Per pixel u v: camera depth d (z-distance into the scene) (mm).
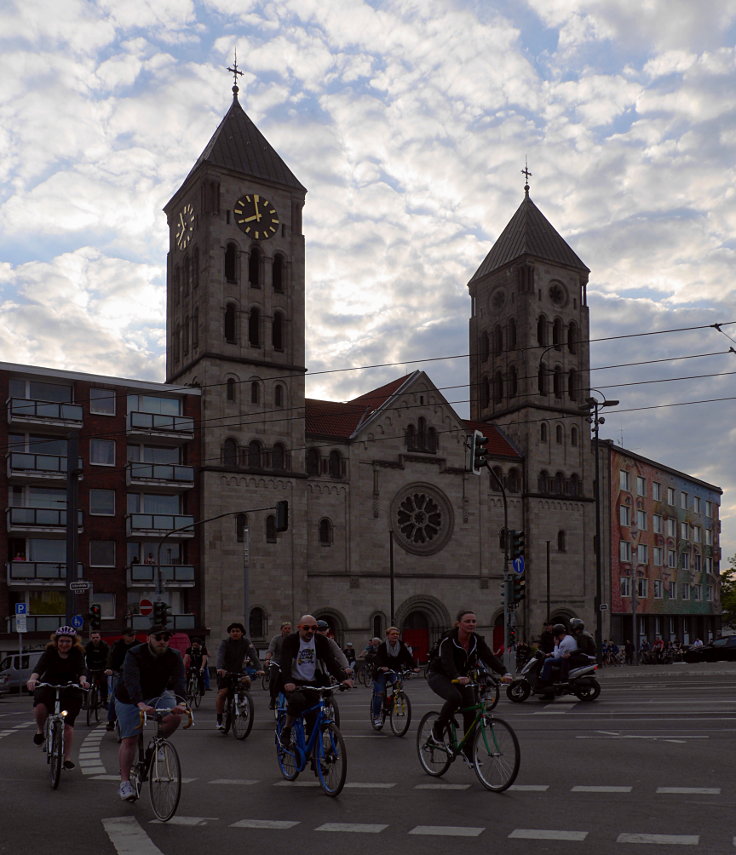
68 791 14297
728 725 20312
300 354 70312
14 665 47594
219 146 70188
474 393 88500
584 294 87375
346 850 10078
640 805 11961
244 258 69250
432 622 73625
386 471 72750
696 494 104812
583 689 27922
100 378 61594
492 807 12086
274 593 65312
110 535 60219
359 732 21891
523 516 80062
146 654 12812
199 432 64938
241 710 21219
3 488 57062
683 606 97812
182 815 12227
